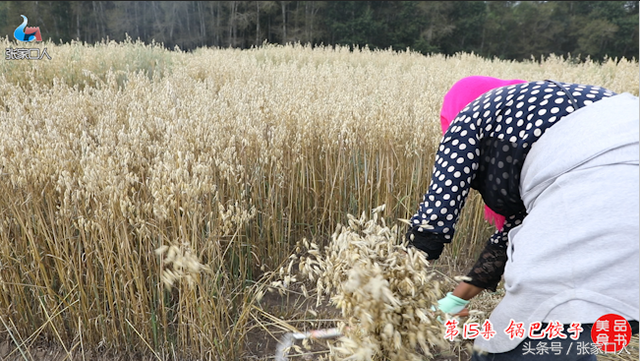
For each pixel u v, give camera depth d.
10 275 2.05
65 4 37.22
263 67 7.01
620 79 7.22
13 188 1.91
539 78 7.64
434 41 41.62
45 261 2.10
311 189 2.93
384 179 2.93
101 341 2.07
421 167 2.94
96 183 1.81
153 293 2.06
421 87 5.24
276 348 2.15
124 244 1.87
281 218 2.71
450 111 1.68
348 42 38.78
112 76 4.20
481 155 1.42
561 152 1.18
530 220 1.21
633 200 1.04
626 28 41.31
